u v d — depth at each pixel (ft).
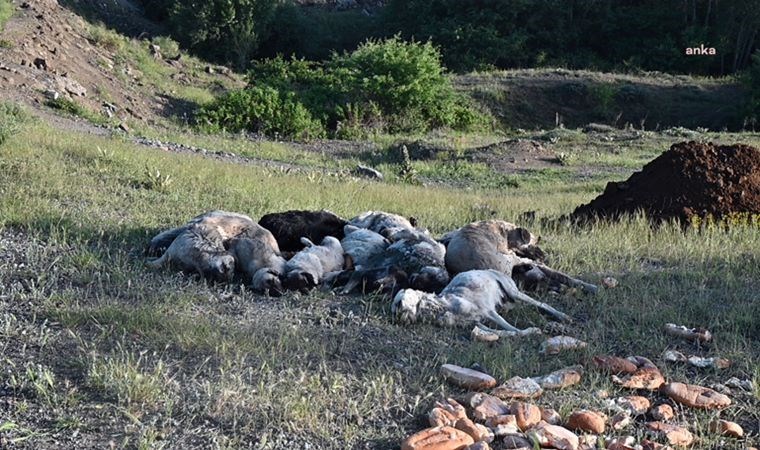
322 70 149.38
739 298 30.63
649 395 22.79
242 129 118.21
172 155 65.62
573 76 163.22
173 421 20.16
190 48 176.55
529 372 23.81
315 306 28.71
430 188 74.59
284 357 24.00
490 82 158.51
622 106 154.81
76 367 22.56
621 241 38.70
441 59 187.32
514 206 55.42
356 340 25.76
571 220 45.55
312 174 64.13
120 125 94.94
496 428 20.10
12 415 20.06
